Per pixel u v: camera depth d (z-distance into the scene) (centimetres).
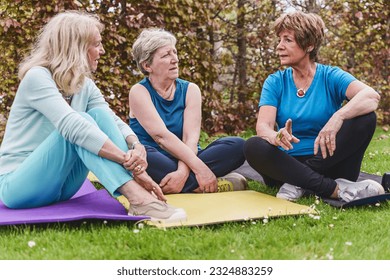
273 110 353
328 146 317
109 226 276
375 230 273
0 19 547
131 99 357
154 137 352
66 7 560
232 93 707
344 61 746
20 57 566
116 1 592
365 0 729
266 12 686
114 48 600
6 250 243
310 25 338
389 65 773
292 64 346
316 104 348
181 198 332
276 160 327
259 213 293
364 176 407
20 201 291
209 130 680
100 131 274
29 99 286
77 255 237
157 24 611
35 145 296
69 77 289
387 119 774
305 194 341
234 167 363
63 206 301
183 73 630
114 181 274
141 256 237
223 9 671
